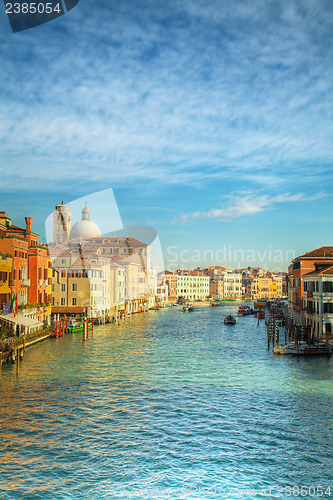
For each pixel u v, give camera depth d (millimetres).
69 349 50719
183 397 30016
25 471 19172
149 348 52125
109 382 34156
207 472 19141
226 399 29531
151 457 20609
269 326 54000
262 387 32594
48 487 17859
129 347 52812
